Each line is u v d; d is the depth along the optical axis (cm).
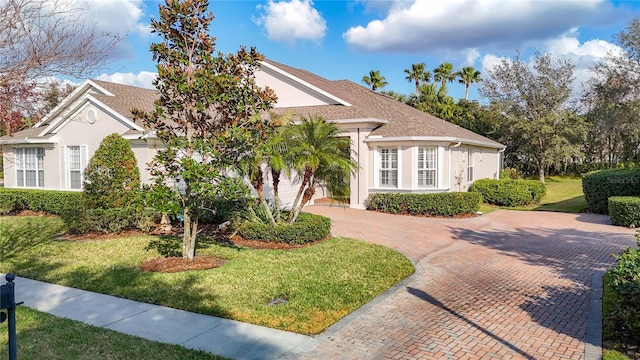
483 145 2281
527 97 3053
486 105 3709
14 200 1638
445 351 477
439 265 891
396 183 1759
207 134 839
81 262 874
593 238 1207
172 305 618
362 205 1795
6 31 564
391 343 498
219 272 786
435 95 4075
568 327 550
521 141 3111
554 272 835
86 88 1848
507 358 461
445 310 615
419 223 1463
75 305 623
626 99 2786
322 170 1113
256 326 543
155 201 767
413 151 1717
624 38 2666
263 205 1136
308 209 1792
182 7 782
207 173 762
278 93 1978
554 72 3031
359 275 779
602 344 495
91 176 1198
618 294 496
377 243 1113
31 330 523
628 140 2731
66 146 1641
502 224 1473
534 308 626
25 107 612
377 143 1762
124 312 593
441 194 1630
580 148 3095
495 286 740
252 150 909
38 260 895
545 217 1658
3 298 338
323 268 822
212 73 805
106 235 1178
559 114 2939
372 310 609
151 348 473
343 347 485
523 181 2216
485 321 572
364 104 2092
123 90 1930
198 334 517
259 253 952
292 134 1064
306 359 454
